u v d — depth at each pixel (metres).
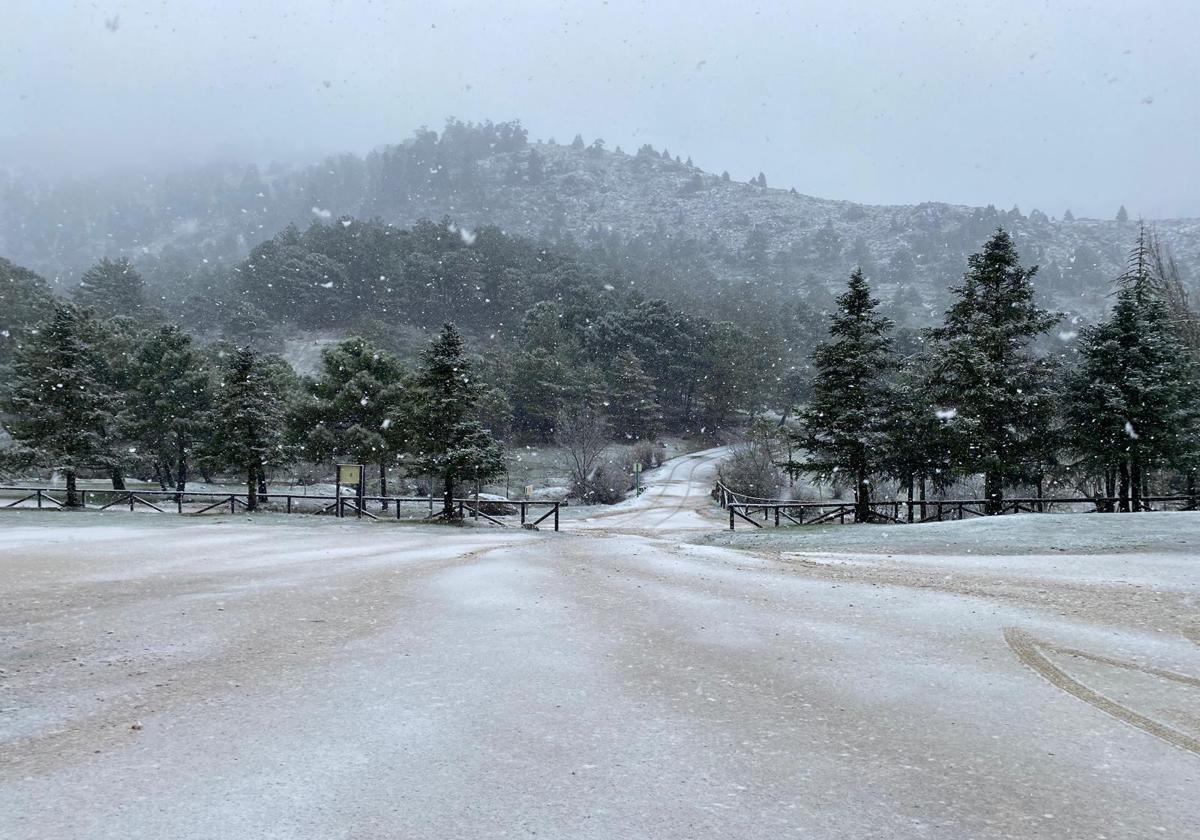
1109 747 5.01
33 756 4.89
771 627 8.74
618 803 4.14
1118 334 31.11
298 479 59.41
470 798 4.21
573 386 81.19
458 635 8.43
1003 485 31.81
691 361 97.88
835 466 30.45
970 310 31.14
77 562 15.12
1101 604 9.79
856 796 4.23
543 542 20.28
